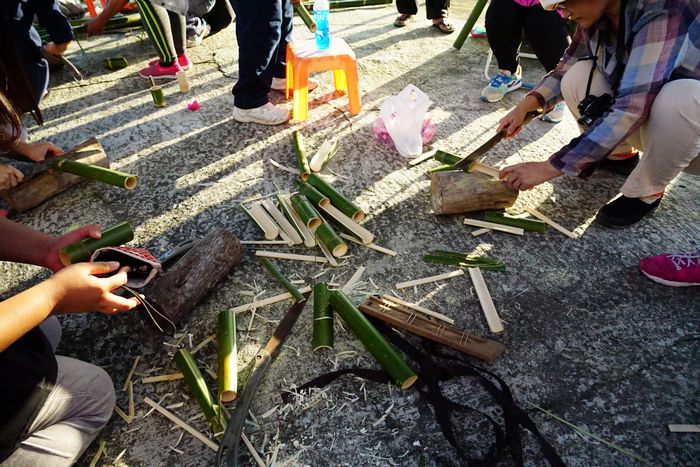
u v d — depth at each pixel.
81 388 1.57
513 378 1.89
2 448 1.28
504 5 3.30
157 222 2.67
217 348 1.99
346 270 2.37
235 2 2.94
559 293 2.23
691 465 1.63
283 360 1.98
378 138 3.30
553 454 1.63
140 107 3.73
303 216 2.43
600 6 2.00
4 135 1.87
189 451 1.70
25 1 3.17
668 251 2.42
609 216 2.54
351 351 2.00
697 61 2.06
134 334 2.09
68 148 3.29
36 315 1.27
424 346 1.99
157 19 3.74
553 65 3.38
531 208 2.70
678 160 2.19
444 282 2.30
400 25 4.97
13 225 1.77
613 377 1.89
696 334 2.03
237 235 2.57
